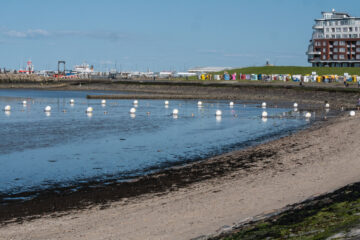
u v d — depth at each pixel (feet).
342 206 58.75
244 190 85.71
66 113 266.77
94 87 586.86
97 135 173.17
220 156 125.80
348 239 43.14
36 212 75.87
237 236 54.13
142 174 105.29
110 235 63.41
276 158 117.39
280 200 77.00
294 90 413.80
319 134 155.74
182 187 90.89
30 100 377.71
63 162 120.57
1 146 145.79
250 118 237.66
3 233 65.57
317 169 101.35
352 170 98.32
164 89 519.19
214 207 75.15
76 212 75.41
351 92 366.84
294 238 47.88
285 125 202.90
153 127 200.03
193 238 59.06
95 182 97.81
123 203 80.28
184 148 142.10
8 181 99.14
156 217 71.05
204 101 370.32
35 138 164.14
